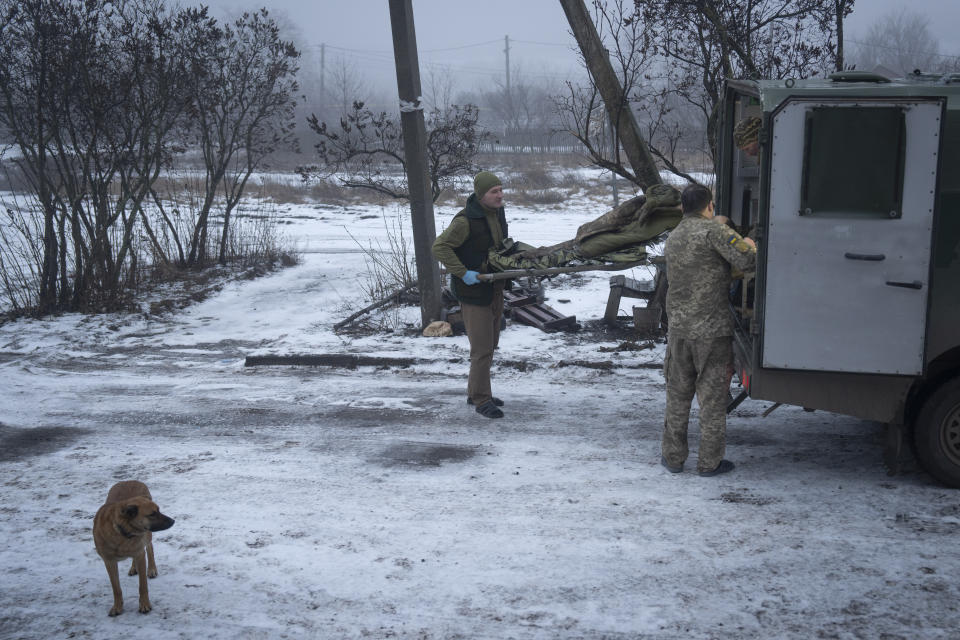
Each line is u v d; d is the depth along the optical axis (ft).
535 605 10.80
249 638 10.16
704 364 14.85
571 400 20.75
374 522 13.67
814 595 10.85
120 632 10.36
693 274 14.69
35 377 24.23
